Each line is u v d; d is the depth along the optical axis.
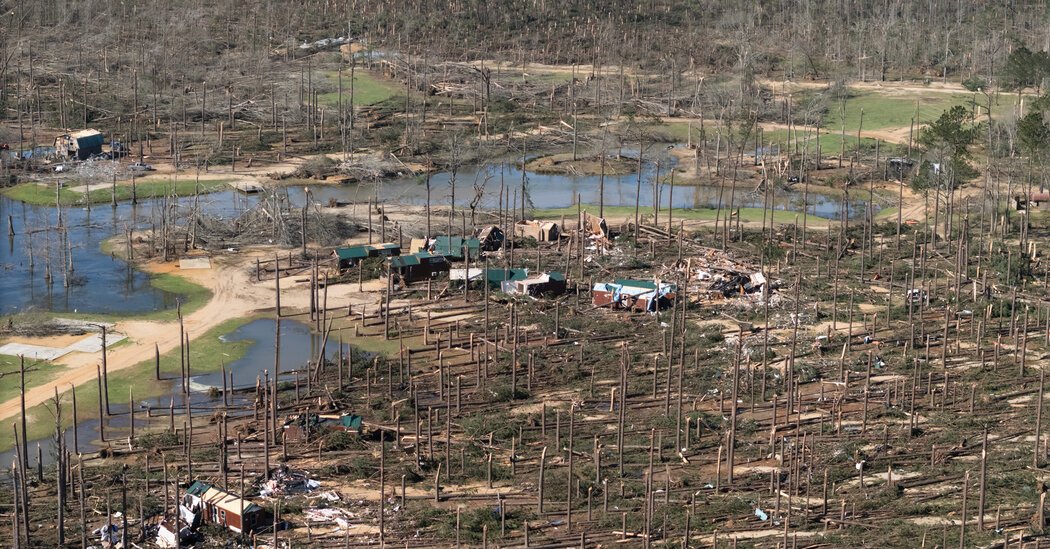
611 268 187.75
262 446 131.62
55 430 132.88
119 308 173.12
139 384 148.38
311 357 157.00
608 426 137.25
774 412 135.62
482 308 171.88
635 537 113.06
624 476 125.44
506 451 130.88
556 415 138.88
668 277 183.62
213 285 182.38
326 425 134.12
